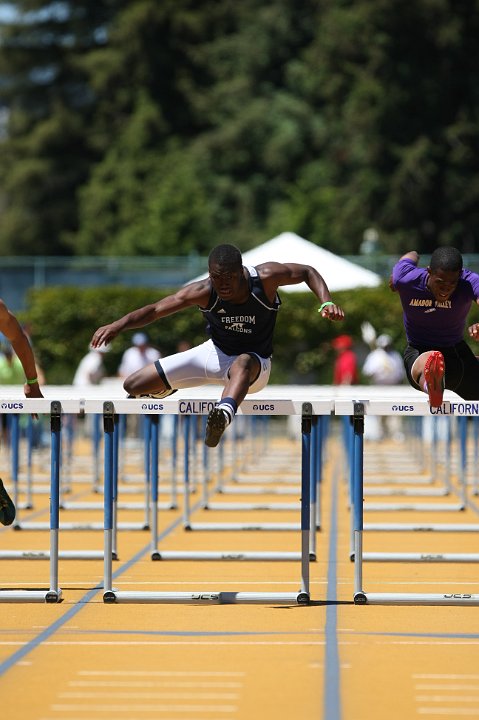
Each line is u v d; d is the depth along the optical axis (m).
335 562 36.06
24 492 59.66
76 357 111.69
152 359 79.38
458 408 26.86
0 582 31.70
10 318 27.62
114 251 164.88
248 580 32.31
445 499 57.59
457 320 29.30
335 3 176.38
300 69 181.62
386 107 162.50
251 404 27.14
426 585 31.73
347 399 27.33
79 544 40.38
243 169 183.50
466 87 164.75
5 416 68.31
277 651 23.14
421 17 159.88
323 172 176.88
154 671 21.50
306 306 109.12
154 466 36.22
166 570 34.09
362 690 20.28
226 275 26.66
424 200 163.25
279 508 50.75
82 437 108.44
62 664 22.02
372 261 112.06
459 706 19.34
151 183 179.50
